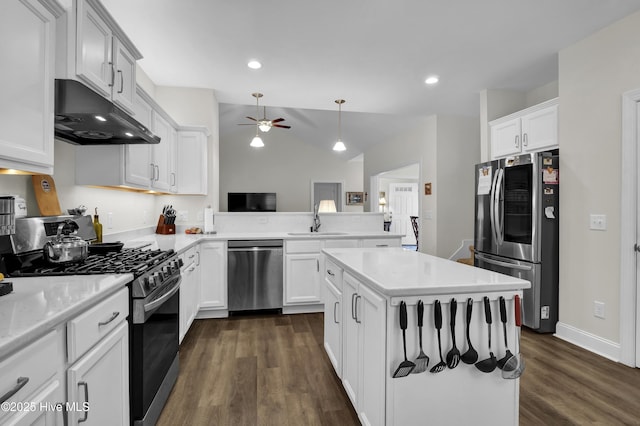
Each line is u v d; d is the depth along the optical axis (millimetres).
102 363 1190
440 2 2303
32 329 801
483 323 1405
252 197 8938
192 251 2873
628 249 2391
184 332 2527
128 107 2043
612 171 2525
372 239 3742
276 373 2266
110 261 1710
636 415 1805
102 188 2561
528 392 2023
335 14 2441
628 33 2439
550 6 2340
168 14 2420
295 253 3545
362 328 1591
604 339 2555
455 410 1376
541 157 2928
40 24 1254
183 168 3572
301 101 4414
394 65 3309
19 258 1484
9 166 1124
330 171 9547
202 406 1880
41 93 1257
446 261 1915
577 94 2812
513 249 3127
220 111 6789
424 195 5453
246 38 2775
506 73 3520
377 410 1389
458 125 5180
